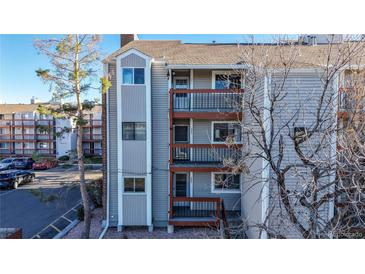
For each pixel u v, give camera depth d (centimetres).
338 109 592
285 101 776
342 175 512
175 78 1109
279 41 624
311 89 776
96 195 1324
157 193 1068
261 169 719
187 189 1106
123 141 1027
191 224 996
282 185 578
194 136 1090
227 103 1026
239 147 988
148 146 1030
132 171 1031
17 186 1764
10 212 1287
